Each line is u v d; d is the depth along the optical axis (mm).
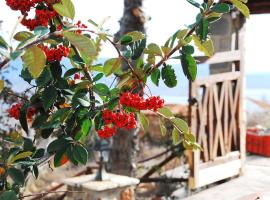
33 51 1792
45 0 2281
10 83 5062
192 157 6898
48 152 2434
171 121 2754
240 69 7836
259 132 10703
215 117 7453
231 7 2549
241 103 7934
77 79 2760
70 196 5242
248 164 9312
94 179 5207
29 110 2717
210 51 2506
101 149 5164
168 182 8367
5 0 2254
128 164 7312
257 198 6141
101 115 2521
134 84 2535
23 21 2309
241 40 7762
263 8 7684
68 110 2432
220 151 7656
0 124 5375
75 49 2494
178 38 2441
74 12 2061
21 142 2693
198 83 6898
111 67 2494
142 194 8570
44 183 8438
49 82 2520
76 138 2527
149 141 9531
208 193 6863
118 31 7348
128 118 2436
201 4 2457
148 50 2492
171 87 2533
